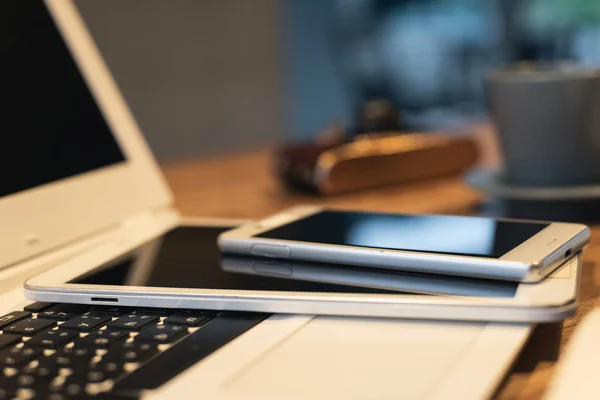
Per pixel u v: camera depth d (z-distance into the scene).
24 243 0.59
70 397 0.33
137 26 2.06
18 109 0.64
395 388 0.34
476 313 0.40
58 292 0.46
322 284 0.46
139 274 0.50
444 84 2.48
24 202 0.60
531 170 0.73
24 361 0.38
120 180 0.72
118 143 0.74
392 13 2.55
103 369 0.36
